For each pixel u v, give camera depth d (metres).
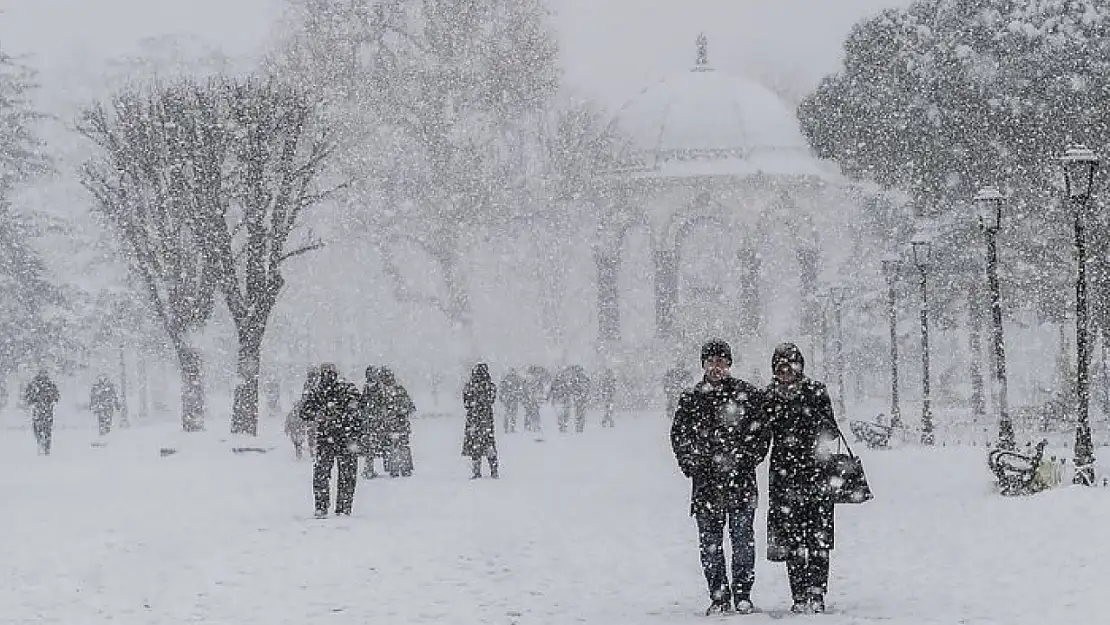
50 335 112.12
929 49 88.88
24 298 111.88
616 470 51.12
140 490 43.91
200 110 73.12
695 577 24.02
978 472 42.38
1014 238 88.31
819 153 97.50
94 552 27.77
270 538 29.70
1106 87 81.00
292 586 23.39
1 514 35.78
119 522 33.41
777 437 19.42
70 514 35.62
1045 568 21.98
